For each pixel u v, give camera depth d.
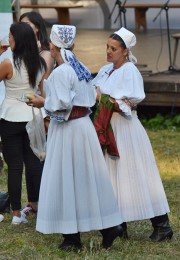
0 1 15.23
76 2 30.16
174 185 14.48
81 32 28.97
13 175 11.70
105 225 10.08
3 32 15.27
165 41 26.23
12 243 11.02
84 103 10.04
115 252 10.34
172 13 28.14
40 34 12.02
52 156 10.11
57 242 10.97
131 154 10.45
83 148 10.02
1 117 11.52
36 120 11.19
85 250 10.37
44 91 10.52
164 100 19.88
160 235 10.83
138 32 28.16
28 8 30.08
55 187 10.02
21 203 12.98
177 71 21.97
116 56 10.46
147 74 21.27
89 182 10.02
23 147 11.79
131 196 10.40
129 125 10.49
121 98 10.31
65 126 10.05
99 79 10.70
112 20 29.48
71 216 9.95
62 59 10.00
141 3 28.27
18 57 11.37
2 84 14.66
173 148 17.72
